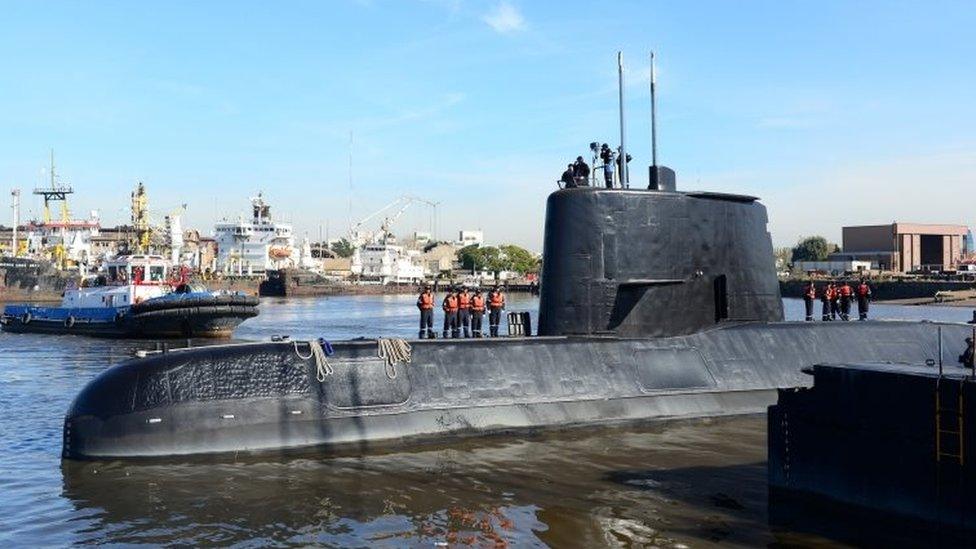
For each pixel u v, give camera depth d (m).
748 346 17.72
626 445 14.73
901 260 119.62
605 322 16.50
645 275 16.47
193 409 13.50
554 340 16.31
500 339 16.02
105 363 32.94
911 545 9.45
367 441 14.16
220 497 11.76
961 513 8.88
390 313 72.12
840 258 131.25
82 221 107.38
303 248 136.75
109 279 53.19
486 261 168.00
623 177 17.28
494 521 10.84
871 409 9.93
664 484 12.46
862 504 10.05
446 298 19.56
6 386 25.89
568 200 16.64
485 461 13.67
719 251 17.45
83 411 13.73
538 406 15.47
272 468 13.14
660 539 10.09
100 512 11.19
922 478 9.30
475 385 15.29
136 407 13.49
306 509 11.30
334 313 72.00
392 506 11.43
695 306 17.30
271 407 13.84
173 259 86.50
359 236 153.75
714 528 10.45
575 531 10.43
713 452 14.32
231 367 14.08
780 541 9.91
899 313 64.94
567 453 14.18
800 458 10.92
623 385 16.20
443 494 11.97
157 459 13.24
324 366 14.40
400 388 14.77
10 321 50.62
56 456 14.77
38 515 11.11
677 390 16.55
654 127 17.16
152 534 10.36
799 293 92.69
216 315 44.72
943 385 9.05
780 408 11.27
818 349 18.44
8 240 131.00
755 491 12.06
